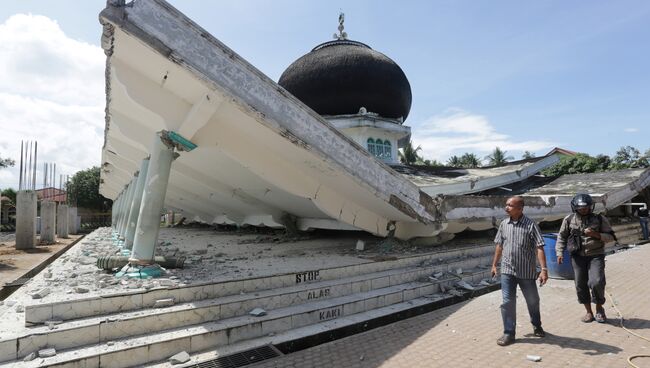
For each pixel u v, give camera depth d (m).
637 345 5.08
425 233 9.89
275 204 12.19
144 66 6.16
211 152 8.96
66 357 4.23
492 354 4.93
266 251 10.12
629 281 8.85
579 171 30.48
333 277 7.43
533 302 5.35
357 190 8.24
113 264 6.90
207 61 5.77
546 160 18.75
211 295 5.95
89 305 5.02
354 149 7.57
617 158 36.78
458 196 9.99
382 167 8.11
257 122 6.54
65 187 31.36
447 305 7.59
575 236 6.16
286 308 6.11
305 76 17.11
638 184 17.56
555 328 5.82
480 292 8.27
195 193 15.09
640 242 17.83
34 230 18.58
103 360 4.34
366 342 5.55
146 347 4.62
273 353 5.07
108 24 5.34
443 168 18.14
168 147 6.82
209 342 5.05
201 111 6.25
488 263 10.20
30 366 4.00
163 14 5.48
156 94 6.57
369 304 6.80
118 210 20.56
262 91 6.29
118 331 4.81
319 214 11.38
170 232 18.81
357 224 9.43
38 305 4.73
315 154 6.96
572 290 8.18
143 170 8.97
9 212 36.97
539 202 12.57
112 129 9.77
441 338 5.59
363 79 16.80
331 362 4.84
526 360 4.70
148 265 6.54
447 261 9.52
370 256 8.95
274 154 7.86
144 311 5.17
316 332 5.64
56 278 6.47
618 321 6.07
